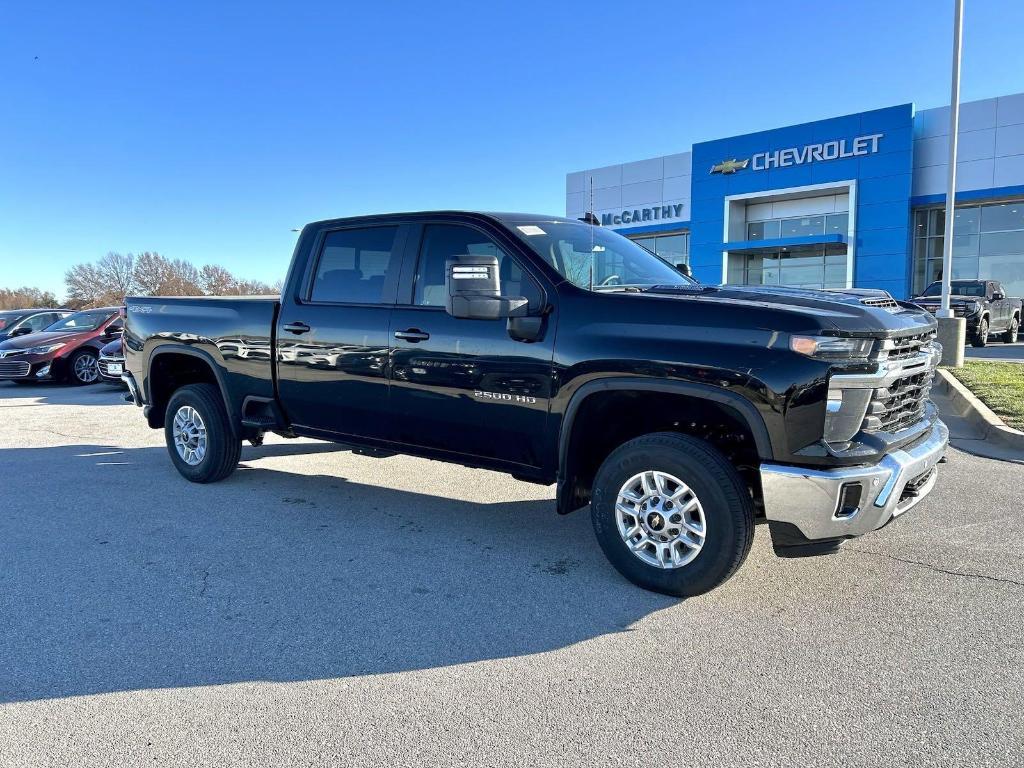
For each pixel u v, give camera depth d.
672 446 3.60
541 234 4.38
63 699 2.84
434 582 4.00
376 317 4.71
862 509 3.35
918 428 3.81
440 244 4.55
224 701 2.82
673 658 3.13
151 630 3.44
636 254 4.96
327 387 5.00
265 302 5.40
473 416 4.30
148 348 6.18
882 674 2.97
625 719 2.67
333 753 2.49
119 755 2.48
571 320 3.89
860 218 27.14
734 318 3.46
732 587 3.86
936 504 5.19
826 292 4.08
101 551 4.53
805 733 2.57
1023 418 7.54
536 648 3.24
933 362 3.99
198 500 5.65
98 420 9.84
